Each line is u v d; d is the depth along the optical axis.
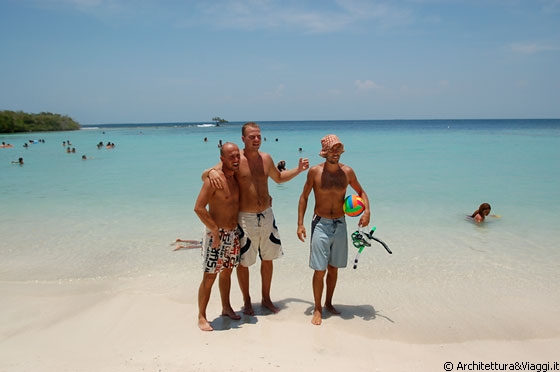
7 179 17.19
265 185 4.90
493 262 6.82
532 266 6.62
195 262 6.98
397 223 9.34
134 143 43.78
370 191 13.30
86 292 5.71
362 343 4.28
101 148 36.38
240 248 4.81
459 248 7.56
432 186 14.05
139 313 5.01
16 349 4.06
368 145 34.59
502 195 12.29
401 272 6.47
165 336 4.40
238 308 5.27
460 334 4.50
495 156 23.48
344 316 4.98
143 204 11.77
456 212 10.30
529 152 25.73
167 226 9.34
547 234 8.31
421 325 4.73
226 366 3.70
